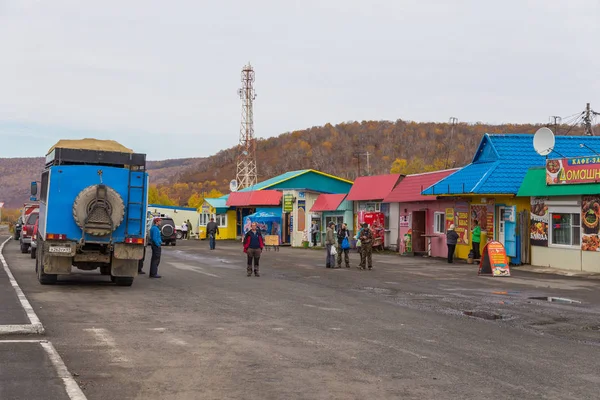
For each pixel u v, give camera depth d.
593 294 17.17
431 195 33.38
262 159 177.50
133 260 17.84
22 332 10.03
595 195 23.98
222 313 12.90
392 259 32.72
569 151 31.05
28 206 37.12
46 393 6.66
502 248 23.30
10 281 18.55
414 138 160.12
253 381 7.35
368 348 9.38
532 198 27.38
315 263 29.44
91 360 8.36
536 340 10.26
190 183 182.75
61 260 17.42
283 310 13.48
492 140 30.86
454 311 13.67
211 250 42.25
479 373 7.86
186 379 7.41
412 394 6.85
